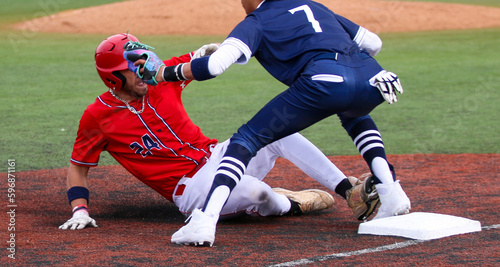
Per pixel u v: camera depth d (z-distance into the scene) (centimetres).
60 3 8144
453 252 1083
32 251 1095
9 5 8075
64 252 1090
